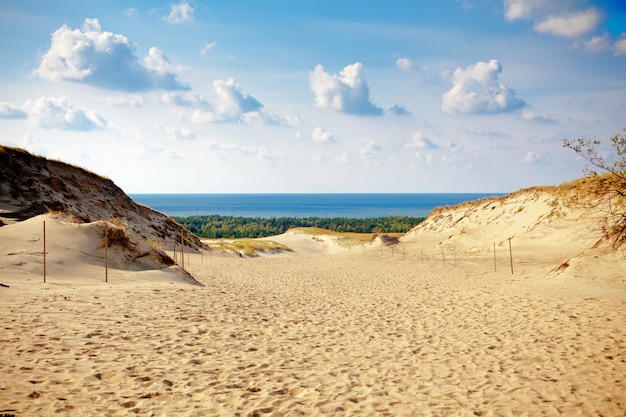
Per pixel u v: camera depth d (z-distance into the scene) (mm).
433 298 15438
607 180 13938
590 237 23859
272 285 20062
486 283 18031
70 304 10492
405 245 39781
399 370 7535
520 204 35625
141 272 16391
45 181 31094
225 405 5664
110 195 38188
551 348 8633
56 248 15359
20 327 8234
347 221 119938
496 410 5801
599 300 12641
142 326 9383
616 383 6699
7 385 5605
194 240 44719
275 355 8211
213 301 13352
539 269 19812
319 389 6484
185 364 7223
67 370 6379
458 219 42781
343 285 19984
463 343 9336
